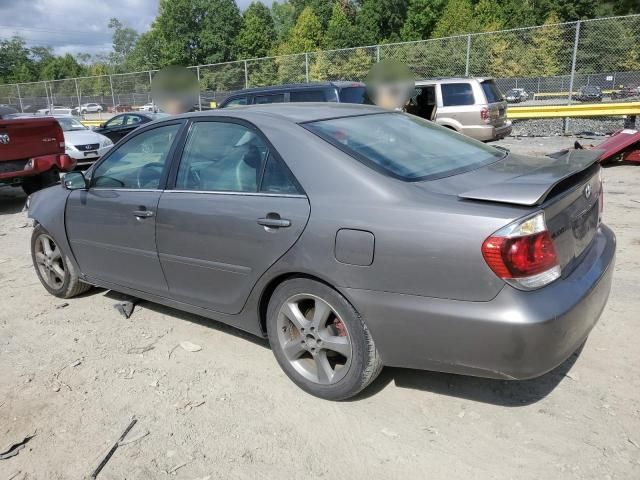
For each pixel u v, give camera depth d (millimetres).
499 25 51938
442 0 58500
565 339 2438
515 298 2352
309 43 61156
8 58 86375
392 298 2604
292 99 10219
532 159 3434
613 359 3246
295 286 2973
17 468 2637
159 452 2691
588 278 2658
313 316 2984
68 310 4504
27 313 4496
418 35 60312
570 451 2520
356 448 2641
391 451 2604
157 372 3436
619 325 3643
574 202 2740
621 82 15234
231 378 3320
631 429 2637
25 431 2906
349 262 2691
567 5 51312
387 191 2689
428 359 2619
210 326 4055
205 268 3398
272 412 2959
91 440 2809
